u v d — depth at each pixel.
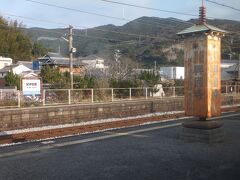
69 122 19.70
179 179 7.44
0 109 17.83
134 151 10.08
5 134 15.02
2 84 40.41
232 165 8.56
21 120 17.69
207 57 11.02
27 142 11.94
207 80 11.06
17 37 79.88
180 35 11.64
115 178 7.48
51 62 54.91
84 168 8.27
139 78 33.19
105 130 14.74
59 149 10.55
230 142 11.41
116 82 30.61
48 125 18.66
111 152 9.99
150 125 16.33
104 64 63.31
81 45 103.25
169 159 9.12
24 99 20.84
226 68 63.34
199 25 11.30
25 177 7.57
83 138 12.55
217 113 11.46
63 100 23.80
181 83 38.47
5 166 8.52
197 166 8.45
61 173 7.86
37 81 21.33
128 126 16.28
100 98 26.20
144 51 86.50
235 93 36.56
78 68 54.22
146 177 7.56
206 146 10.73
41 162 8.89
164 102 25.59
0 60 68.19
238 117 19.02
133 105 23.28
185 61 11.61
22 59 77.62
